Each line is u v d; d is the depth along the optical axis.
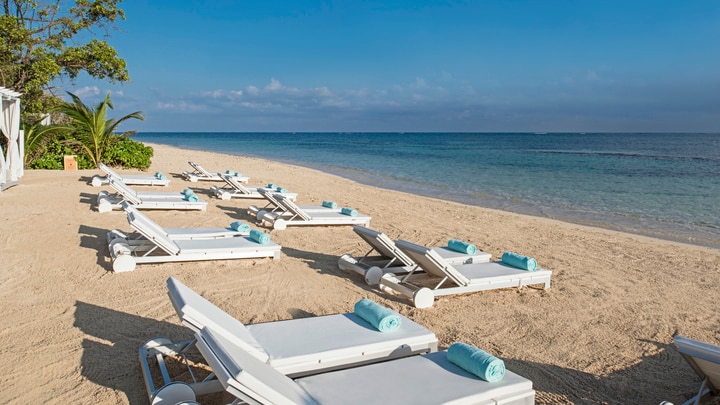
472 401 2.93
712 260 8.23
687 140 94.62
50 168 16.56
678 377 4.09
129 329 4.58
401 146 64.88
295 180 18.62
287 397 2.54
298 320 4.05
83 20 18.97
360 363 3.54
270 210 10.65
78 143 17.33
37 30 18.23
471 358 3.27
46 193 11.51
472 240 9.30
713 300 6.16
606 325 5.23
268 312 5.17
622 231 10.84
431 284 6.39
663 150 53.75
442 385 3.08
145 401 3.41
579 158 38.22
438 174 23.77
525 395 3.10
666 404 2.78
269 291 5.84
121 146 18.53
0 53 16.81
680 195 16.59
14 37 16.89
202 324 3.11
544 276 6.25
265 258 7.21
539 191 17.53
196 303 3.30
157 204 10.18
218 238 7.41
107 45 18.89
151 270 6.35
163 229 7.63
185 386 3.08
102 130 17.69
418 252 5.52
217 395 3.50
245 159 29.61
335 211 10.47
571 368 4.21
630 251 8.76
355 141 90.31
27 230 8.05
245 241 7.22
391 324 3.89
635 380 4.03
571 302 5.92
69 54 18.27
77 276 6.02
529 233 10.12
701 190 17.89
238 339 3.20
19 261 6.50
